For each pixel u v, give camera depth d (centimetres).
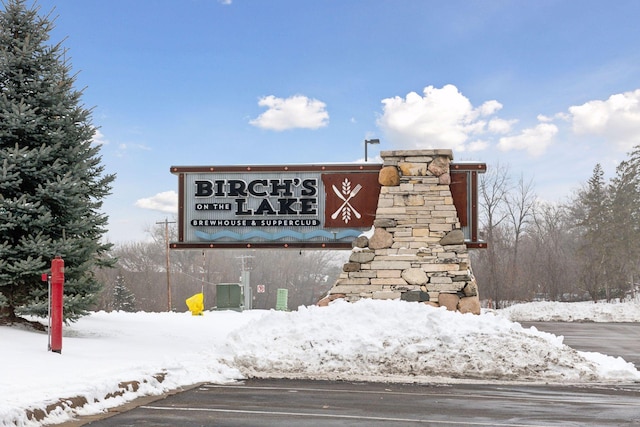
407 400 934
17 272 1431
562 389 1064
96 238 1653
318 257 10356
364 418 793
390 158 1742
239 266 9806
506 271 5872
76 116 1593
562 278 6438
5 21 1588
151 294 8694
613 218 6078
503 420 784
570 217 7494
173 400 912
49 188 1466
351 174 1806
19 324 1532
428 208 1711
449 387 1075
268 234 1816
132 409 838
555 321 3947
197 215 1844
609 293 6166
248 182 1839
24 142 1554
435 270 1672
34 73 1591
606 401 937
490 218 5856
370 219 1786
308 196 1816
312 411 838
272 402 905
